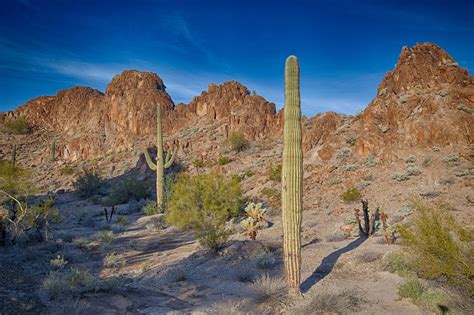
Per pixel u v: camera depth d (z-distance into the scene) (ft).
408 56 101.86
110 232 55.88
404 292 22.35
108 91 262.47
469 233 19.36
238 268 32.81
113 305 21.86
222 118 197.47
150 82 253.85
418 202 22.12
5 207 54.70
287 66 24.93
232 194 56.59
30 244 45.70
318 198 69.97
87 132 238.68
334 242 42.52
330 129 116.47
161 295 25.89
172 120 217.77
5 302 19.94
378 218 51.29
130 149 197.57
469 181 57.31
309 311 20.36
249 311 21.04
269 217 64.03
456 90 81.66
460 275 18.65
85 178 141.18
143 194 115.96
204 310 21.68
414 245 20.98
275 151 133.39
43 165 207.21
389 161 75.82
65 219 84.69
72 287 24.84
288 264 23.61
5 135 255.70
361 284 26.23
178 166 146.00
